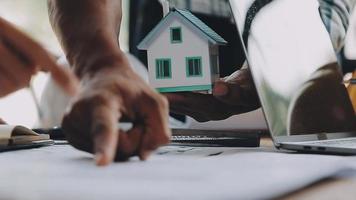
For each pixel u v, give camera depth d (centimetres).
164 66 83
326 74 74
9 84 55
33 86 97
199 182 27
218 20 92
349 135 74
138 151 42
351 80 99
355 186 29
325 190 27
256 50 60
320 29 78
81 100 39
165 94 83
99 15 49
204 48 82
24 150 60
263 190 23
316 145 53
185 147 62
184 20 81
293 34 70
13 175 34
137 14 101
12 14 98
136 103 41
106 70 43
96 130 35
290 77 65
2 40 54
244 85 86
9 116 99
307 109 67
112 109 37
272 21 66
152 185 27
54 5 51
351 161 41
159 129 42
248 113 85
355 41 110
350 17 112
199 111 85
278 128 60
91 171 35
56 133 79
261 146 66
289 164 38
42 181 30
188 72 83
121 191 25
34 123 98
